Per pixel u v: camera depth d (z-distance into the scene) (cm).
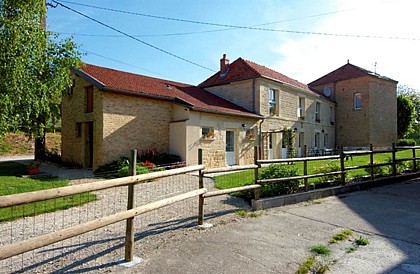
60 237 266
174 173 431
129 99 1200
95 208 599
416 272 330
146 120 1248
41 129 1190
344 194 773
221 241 420
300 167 1062
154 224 495
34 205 596
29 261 345
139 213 353
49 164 1434
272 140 1730
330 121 2377
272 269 333
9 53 780
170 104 1336
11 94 814
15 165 1352
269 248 397
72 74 1327
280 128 1784
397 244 418
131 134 1198
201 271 324
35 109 942
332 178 806
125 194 733
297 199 670
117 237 430
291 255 374
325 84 2498
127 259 345
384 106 2372
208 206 613
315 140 2188
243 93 1698
